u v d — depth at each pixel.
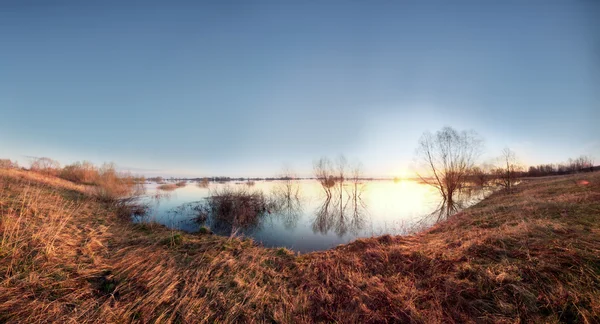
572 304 3.38
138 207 14.92
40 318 3.44
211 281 4.94
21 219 6.17
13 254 4.52
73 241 6.04
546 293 3.69
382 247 6.84
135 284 4.59
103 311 3.74
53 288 4.09
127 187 23.19
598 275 3.78
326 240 11.14
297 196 30.59
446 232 8.52
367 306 4.10
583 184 13.48
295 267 5.85
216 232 12.40
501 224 7.70
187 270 5.32
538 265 4.27
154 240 7.22
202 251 6.60
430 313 3.73
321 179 29.83
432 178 24.50
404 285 4.61
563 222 6.38
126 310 3.87
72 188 15.84
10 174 12.75
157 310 3.93
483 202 16.58
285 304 4.27
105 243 6.55
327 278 5.14
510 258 4.81
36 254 4.82
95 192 15.88
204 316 3.84
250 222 14.87
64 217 7.52
